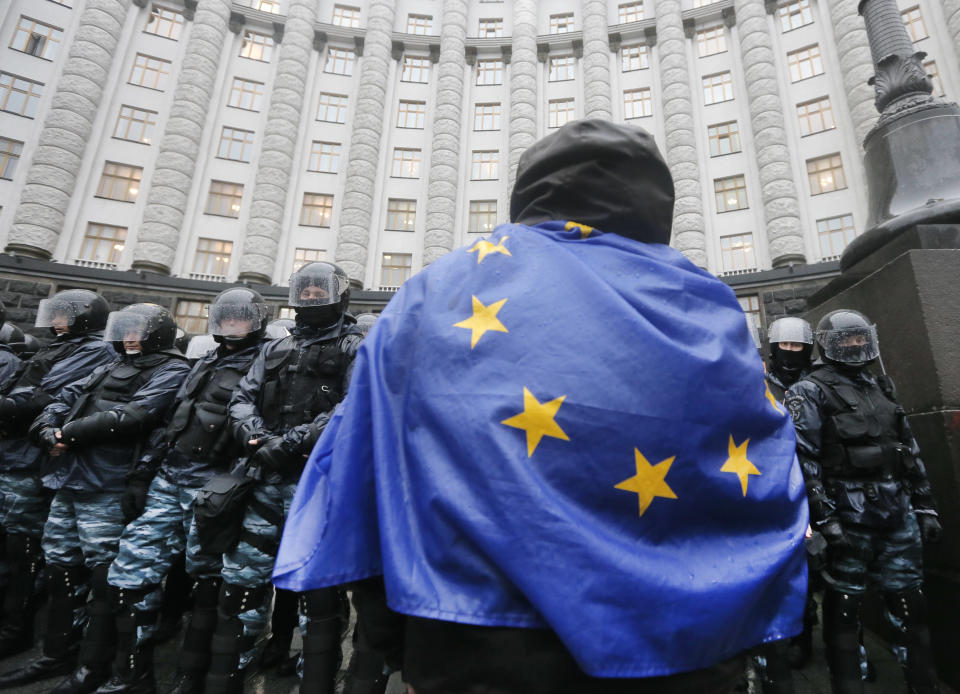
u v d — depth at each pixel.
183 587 3.34
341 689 2.50
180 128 18.80
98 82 18.28
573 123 1.02
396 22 23.27
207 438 2.70
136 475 2.71
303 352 2.63
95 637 2.52
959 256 2.90
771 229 17.52
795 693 2.56
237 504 2.25
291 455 2.32
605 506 0.70
